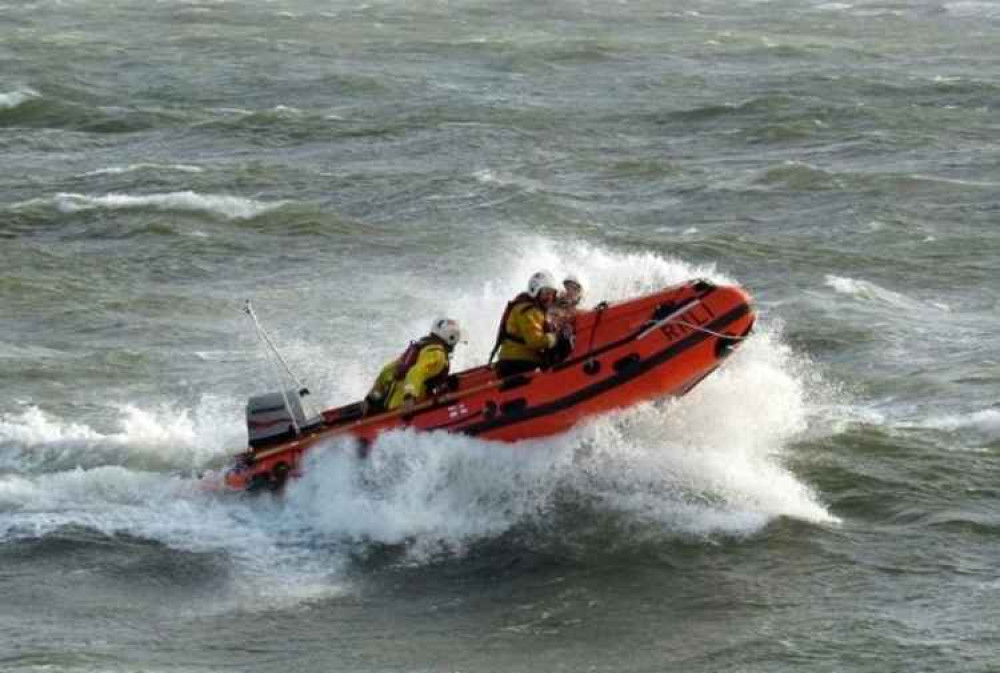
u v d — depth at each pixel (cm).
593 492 4228
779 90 12912
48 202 8944
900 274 7344
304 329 6456
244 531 4191
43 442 4916
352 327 6494
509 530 4141
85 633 3656
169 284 7375
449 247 8075
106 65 14412
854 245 7962
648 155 10631
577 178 9888
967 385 5425
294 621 3738
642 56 15238
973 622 3628
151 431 5038
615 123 11744
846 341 6100
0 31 16875
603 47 15612
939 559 3981
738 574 3919
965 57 15062
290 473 4266
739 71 14162
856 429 4838
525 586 3900
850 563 3959
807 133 11206
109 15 18638
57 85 13012
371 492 4191
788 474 4469
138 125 11825
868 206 8800
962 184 9319
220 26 17638
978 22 18275
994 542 4081
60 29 17175
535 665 3506
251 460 4312
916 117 11638
